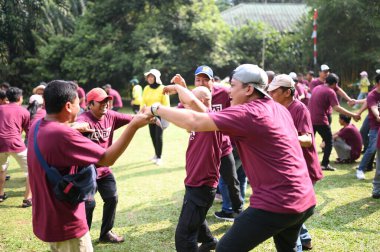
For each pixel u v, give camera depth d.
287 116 2.43
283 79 3.28
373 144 5.74
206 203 3.01
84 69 20.36
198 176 2.98
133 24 21.55
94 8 21.25
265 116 2.21
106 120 3.63
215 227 4.19
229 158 4.04
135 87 12.48
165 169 6.82
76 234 2.26
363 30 20.08
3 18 18.02
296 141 2.36
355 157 6.95
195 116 2.17
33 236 4.05
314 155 3.34
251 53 22.44
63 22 22.44
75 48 20.83
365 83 16.17
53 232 2.21
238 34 22.38
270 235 2.23
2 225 4.36
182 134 10.71
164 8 20.56
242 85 2.38
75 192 2.13
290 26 26.86
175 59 19.88
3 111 5.02
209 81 4.16
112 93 11.67
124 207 4.86
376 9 19.34
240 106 2.24
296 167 2.23
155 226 4.24
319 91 6.30
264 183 2.22
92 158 2.16
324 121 6.31
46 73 21.48
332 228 4.05
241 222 2.25
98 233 4.07
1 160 5.11
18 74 21.95
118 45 20.59
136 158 7.74
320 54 20.81
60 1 20.84
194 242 2.97
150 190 5.58
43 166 2.13
